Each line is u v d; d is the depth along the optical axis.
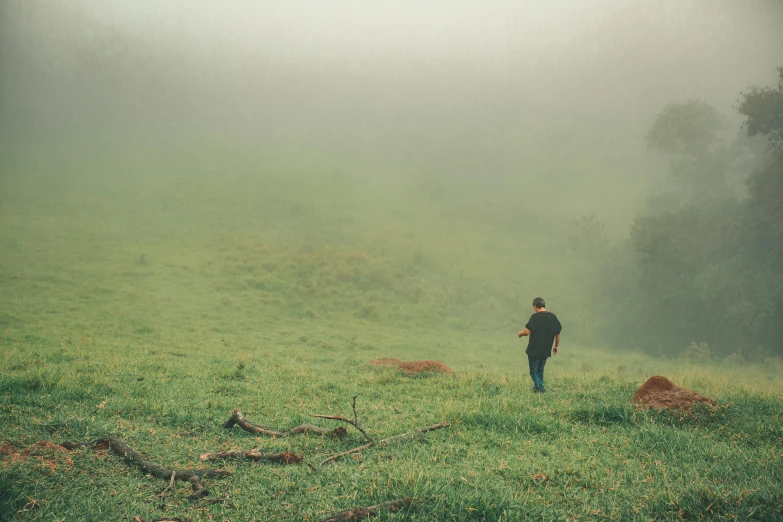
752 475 5.17
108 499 4.38
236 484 4.80
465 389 10.34
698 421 7.52
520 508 4.16
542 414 7.91
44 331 19.34
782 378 18.72
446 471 4.96
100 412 7.31
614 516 4.29
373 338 25.08
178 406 7.88
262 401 8.73
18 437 5.69
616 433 6.92
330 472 5.04
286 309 29.61
